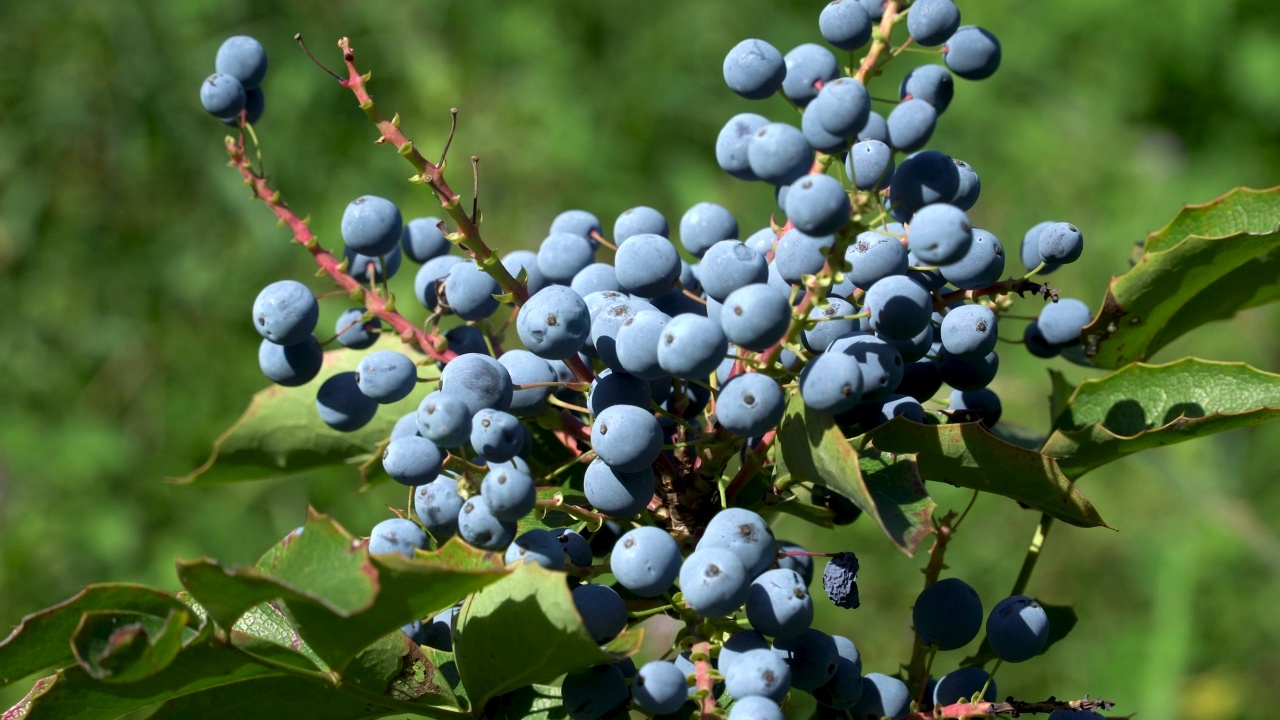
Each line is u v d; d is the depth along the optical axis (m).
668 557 0.47
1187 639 1.00
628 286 0.49
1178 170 1.34
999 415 0.52
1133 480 1.13
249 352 1.19
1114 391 0.52
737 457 0.56
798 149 0.47
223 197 1.20
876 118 0.51
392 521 0.48
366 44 1.29
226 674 0.48
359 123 1.26
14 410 1.17
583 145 1.25
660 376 0.48
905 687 0.49
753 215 1.24
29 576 1.08
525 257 0.52
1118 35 1.43
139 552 1.10
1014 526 1.10
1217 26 1.42
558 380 0.50
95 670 0.45
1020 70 1.42
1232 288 0.54
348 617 0.46
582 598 0.47
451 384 0.48
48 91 1.24
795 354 0.49
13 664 0.47
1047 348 0.54
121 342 1.20
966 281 0.49
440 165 0.48
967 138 1.36
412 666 0.48
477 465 0.48
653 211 0.52
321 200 1.21
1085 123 1.37
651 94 1.30
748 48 0.50
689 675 0.47
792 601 0.47
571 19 1.34
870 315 0.48
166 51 1.24
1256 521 1.02
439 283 0.52
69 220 1.23
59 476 1.13
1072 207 1.32
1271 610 1.04
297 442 0.55
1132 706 0.98
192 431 1.16
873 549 1.05
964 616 0.49
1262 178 1.33
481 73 1.30
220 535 1.10
